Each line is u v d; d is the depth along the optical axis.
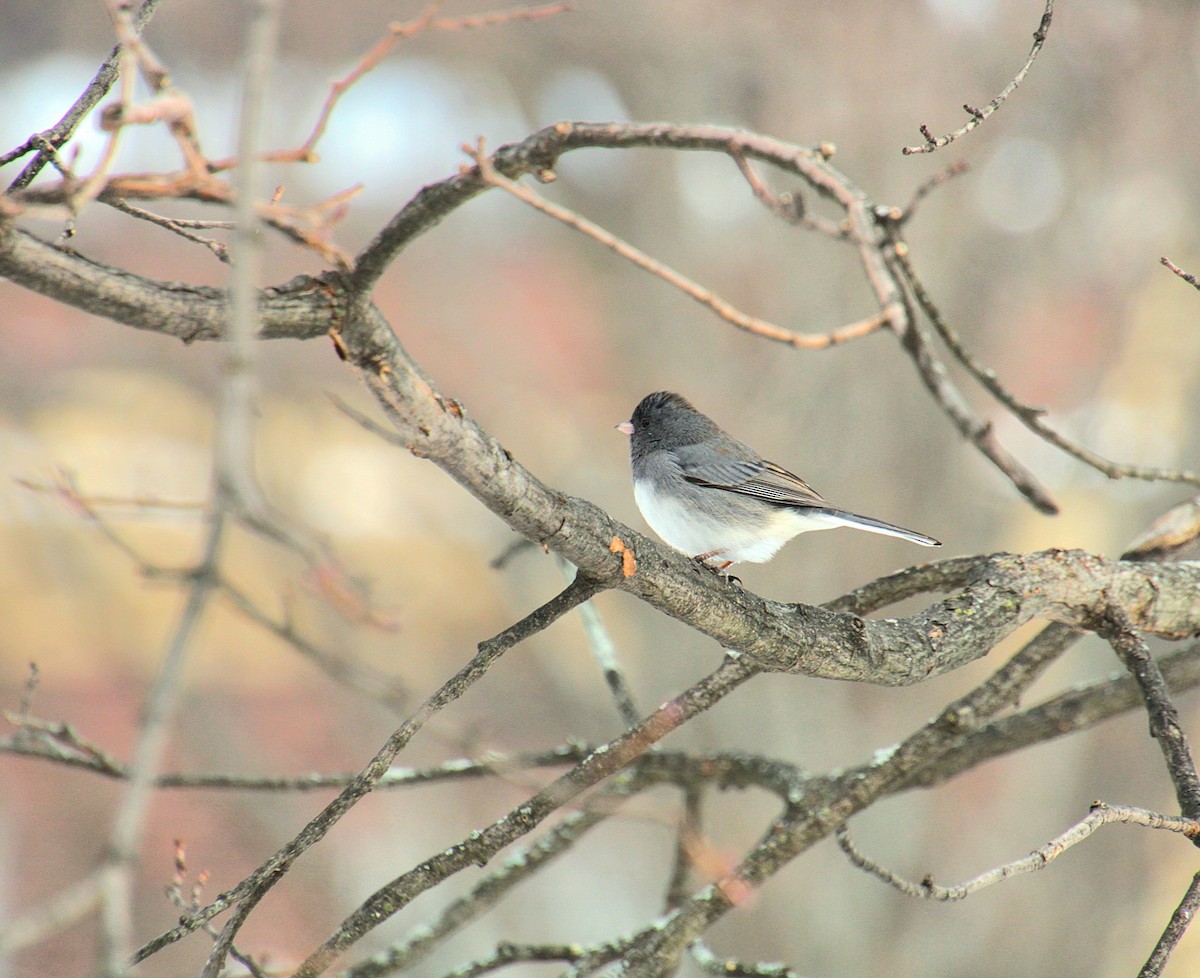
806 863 14.65
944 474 16.17
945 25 15.00
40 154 3.55
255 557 14.24
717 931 14.74
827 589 16.09
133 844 2.06
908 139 15.20
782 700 15.58
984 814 15.09
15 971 11.51
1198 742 14.16
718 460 7.09
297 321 3.25
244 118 2.49
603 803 5.39
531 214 18.30
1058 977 14.00
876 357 16.03
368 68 2.92
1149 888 14.12
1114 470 5.09
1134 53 14.48
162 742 2.12
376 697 4.64
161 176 2.81
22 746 5.00
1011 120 15.33
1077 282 15.90
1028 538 16.62
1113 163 14.99
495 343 18.25
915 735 4.86
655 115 15.98
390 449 17.94
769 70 15.47
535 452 17.84
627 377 17.12
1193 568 4.91
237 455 2.31
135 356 16.84
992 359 16.23
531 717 17.14
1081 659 13.55
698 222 17.30
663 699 16.00
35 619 15.08
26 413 16.19
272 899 13.48
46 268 3.03
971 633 4.38
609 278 17.38
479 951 14.15
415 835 15.84
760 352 16.95
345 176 18.02
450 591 17.34
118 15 2.68
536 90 17.20
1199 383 13.59
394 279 17.98
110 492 15.29
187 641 2.19
